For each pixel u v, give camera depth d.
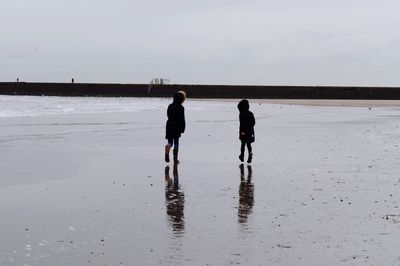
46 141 19.06
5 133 21.94
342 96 108.44
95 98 102.44
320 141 19.44
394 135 22.11
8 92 114.44
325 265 5.58
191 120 32.62
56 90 113.75
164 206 8.45
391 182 10.59
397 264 5.61
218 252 6.02
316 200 8.88
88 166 13.00
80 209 8.22
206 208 8.29
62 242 6.41
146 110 45.62
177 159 14.30
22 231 6.92
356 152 15.91
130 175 11.62
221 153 15.80
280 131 24.12
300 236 6.68
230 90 109.12
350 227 7.12
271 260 5.73
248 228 7.08
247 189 9.88
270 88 109.06
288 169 12.45
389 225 7.22
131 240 6.50
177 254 5.95
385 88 107.44
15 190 9.79
